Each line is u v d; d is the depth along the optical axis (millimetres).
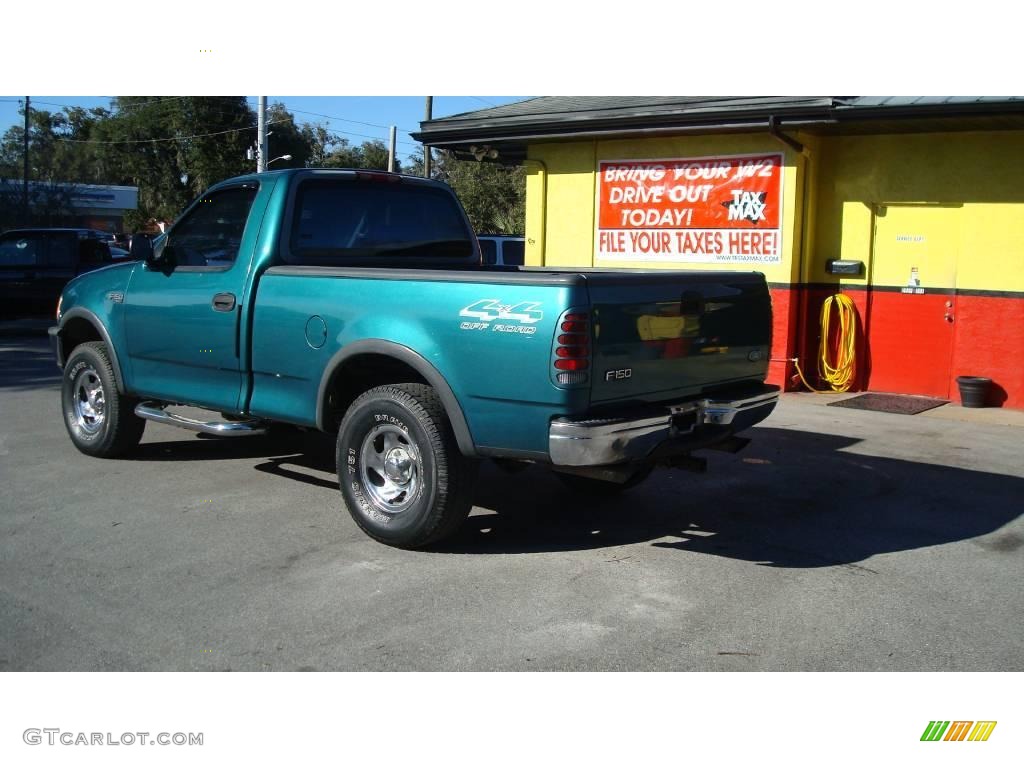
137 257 6770
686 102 11016
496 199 33500
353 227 6492
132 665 3973
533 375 4699
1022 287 10203
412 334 5137
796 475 7281
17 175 42281
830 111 9758
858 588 4906
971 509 6402
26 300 17125
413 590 4785
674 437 5211
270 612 4496
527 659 4059
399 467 5328
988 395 10445
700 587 4887
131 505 6195
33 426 8641
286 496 6434
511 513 6184
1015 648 4234
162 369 6746
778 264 11188
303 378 5758
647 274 5074
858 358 11375
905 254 10969
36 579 4891
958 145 10445
